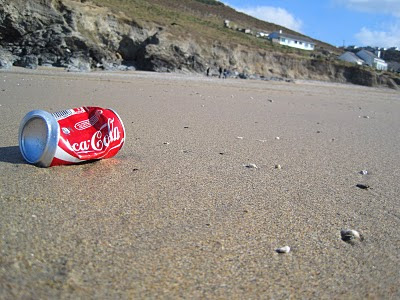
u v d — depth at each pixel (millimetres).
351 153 641
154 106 1054
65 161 414
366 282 245
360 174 506
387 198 413
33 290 204
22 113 754
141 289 217
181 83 2293
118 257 247
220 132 738
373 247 294
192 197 366
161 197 359
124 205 332
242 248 274
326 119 1132
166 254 256
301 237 300
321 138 774
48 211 304
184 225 303
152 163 473
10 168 397
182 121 833
